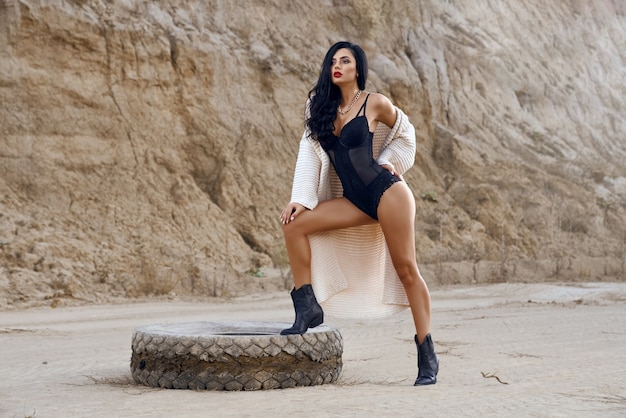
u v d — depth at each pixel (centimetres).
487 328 1019
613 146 3538
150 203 2044
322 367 586
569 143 3350
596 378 595
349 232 600
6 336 982
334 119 584
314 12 2838
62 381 617
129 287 1620
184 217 2044
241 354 559
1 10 2036
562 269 2225
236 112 2369
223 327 690
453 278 2022
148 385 582
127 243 1873
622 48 4119
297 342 573
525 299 1591
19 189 1914
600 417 436
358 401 497
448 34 3241
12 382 613
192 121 2272
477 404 479
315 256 594
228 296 1667
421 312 593
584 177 3086
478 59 3262
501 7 3666
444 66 3088
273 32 2664
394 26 3039
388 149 607
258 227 2169
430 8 3269
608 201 2975
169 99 2252
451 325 1061
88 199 1966
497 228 2561
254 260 2028
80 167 2020
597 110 3653
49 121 2023
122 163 2084
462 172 2762
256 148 2317
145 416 457
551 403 480
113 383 606
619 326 1031
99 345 886
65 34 2098
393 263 591
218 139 2283
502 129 3095
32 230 1775
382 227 581
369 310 604
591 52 3928
